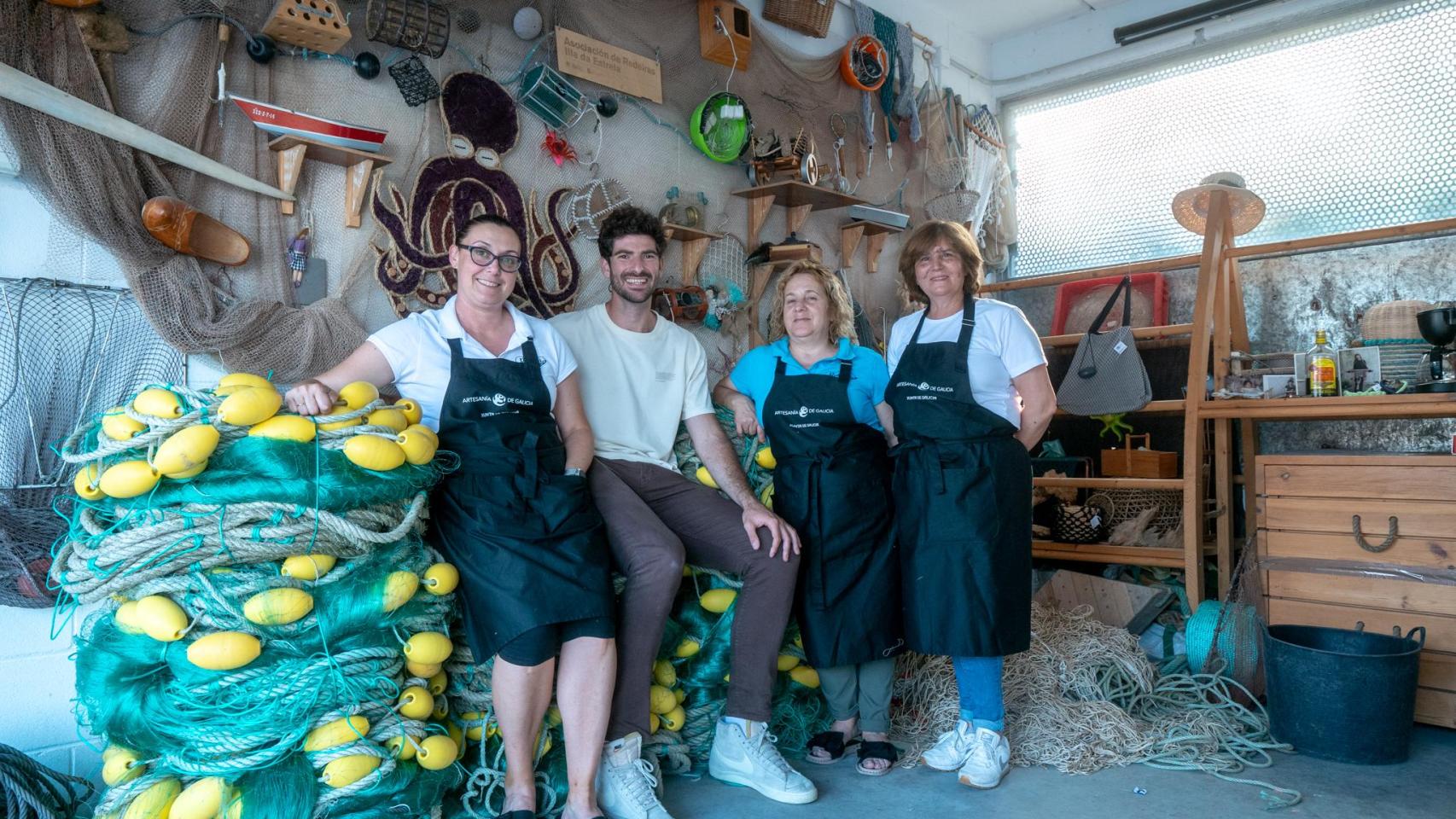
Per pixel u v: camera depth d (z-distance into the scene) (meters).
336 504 1.97
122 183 2.24
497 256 2.41
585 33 3.44
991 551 2.59
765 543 2.64
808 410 2.84
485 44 3.14
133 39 2.34
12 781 1.87
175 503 1.88
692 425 2.94
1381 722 2.79
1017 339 2.70
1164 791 2.61
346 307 2.70
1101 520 4.39
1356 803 2.52
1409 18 4.21
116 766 1.98
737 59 3.92
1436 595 3.10
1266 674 3.07
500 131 3.12
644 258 2.83
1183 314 4.79
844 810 2.48
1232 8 4.54
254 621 1.88
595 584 2.23
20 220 2.20
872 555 2.79
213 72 2.46
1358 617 3.24
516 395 2.40
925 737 3.00
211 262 2.45
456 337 2.42
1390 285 4.24
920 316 2.90
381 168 2.79
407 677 2.16
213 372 2.48
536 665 2.15
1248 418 4.06
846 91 4.55
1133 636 3.53
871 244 4.63
